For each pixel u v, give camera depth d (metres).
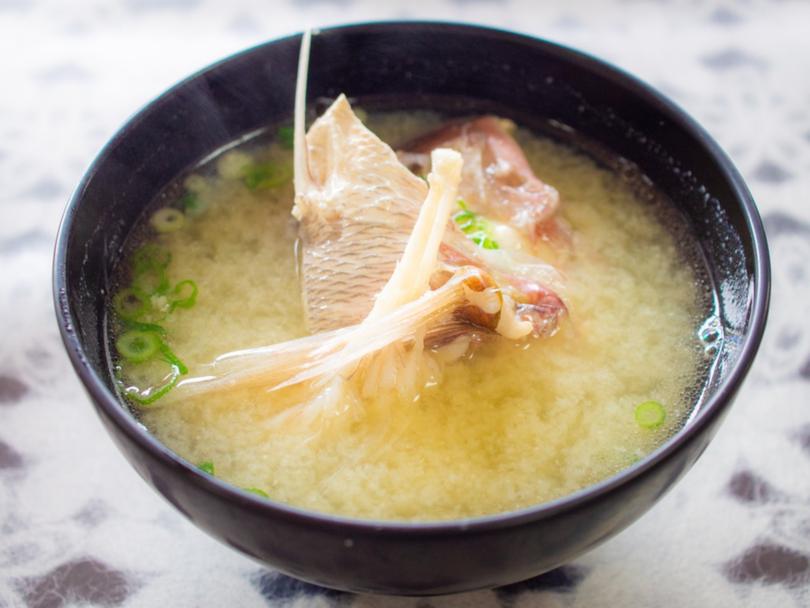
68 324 0.12
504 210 0.16
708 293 0.15
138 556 0.14
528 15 0.23
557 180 0.17
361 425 0.13
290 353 0.14
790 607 0.14
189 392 0.14
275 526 0.11
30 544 0.14
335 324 0.14
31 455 0.15
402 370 0.13
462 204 0.16
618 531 0.12
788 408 0.16
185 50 0.22
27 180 0.19
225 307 0.15
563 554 0.11
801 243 0.18
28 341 0.17
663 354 0.14
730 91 0.21
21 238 0.18
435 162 0.13
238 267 0.15
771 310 0.17
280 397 0.13
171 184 0.16
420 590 0.12
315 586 0.14
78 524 0.14
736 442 0.15
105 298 0.14
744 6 0.23
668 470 0.11
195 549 0.14
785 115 0.21
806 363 0.16
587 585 0.14
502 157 0.16
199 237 0.16
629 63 0.22
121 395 0.14
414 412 0.13
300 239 0.16
